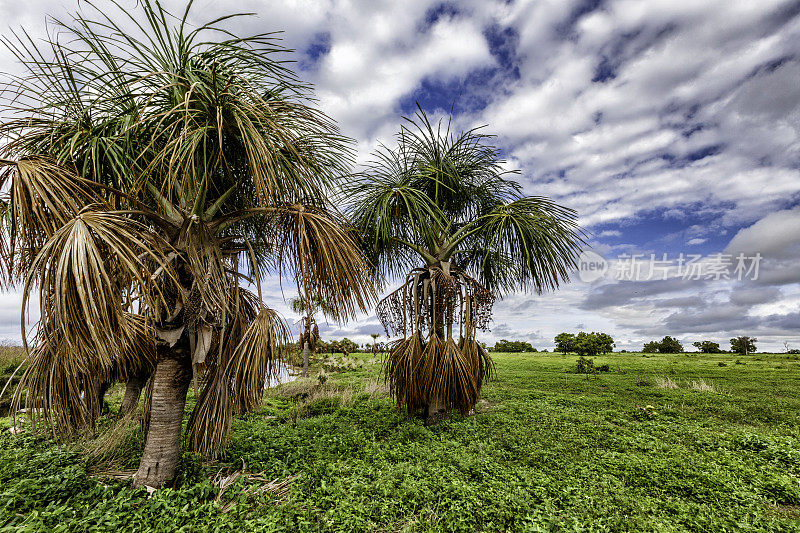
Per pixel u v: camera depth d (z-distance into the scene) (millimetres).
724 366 23203
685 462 5176
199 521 3240
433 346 7031
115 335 3129
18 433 5824
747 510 3777
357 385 13117
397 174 8469
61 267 2625
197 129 3689
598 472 4863
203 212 4520
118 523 3109
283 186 4258
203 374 4738
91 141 3844
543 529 3154
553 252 7492
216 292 4398
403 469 4613
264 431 6418
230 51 4133
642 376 17438
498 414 8281
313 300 4664
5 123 3656
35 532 2826
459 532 3281
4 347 11273
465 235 8039
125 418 6238
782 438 6250
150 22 3861
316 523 3348
